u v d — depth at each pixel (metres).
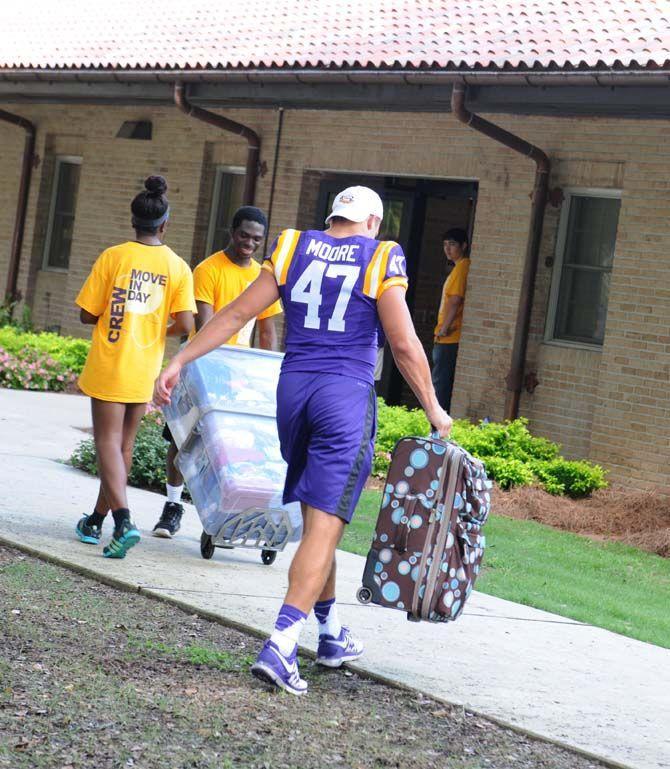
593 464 21.09
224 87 25.14
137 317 11.09
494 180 23.25
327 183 26.81
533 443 21.08
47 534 11.50
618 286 20.98
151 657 8.27
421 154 24.47
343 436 7.77
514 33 22.03
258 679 8.05
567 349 22.28
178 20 30.19
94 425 11.13
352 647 8.63
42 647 8.19
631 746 7.54
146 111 30.36
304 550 7.75
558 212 22.45
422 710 7.89
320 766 6.70
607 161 21.55
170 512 12.45
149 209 11.23
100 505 11.34
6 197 34.41
